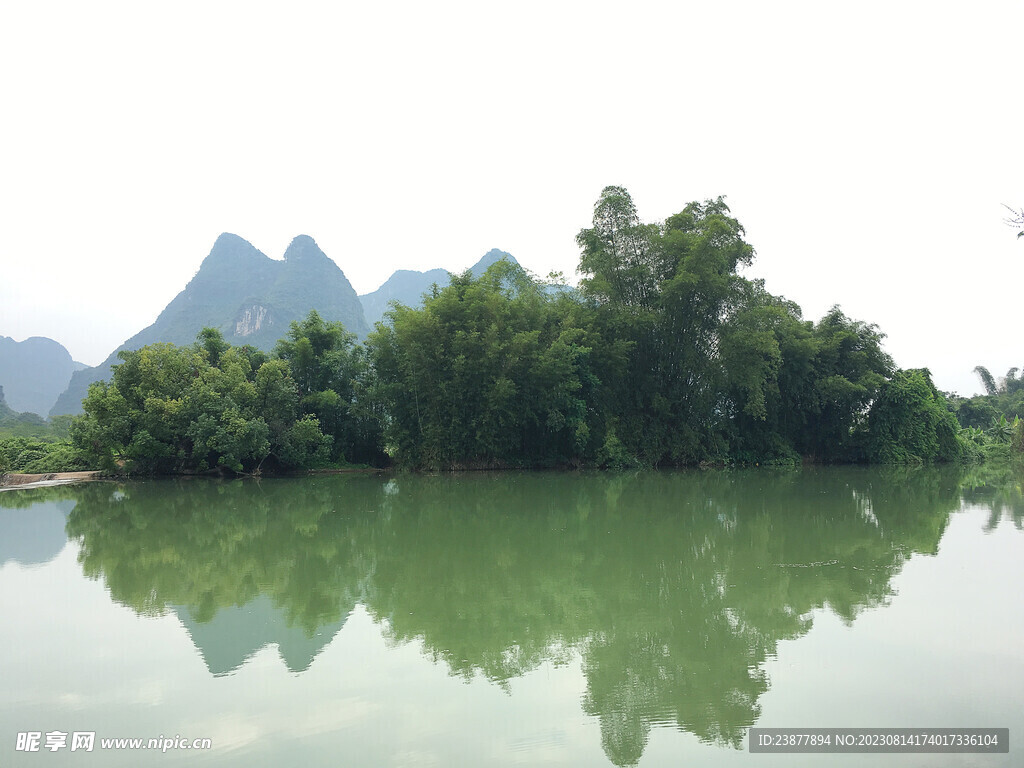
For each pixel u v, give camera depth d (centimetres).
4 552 1484
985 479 3256
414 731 627
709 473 3506
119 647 864
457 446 3431
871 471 3762
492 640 888
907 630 909
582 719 654
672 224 3759
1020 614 972
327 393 3481
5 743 610
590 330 3619
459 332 3272
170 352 3216
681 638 891
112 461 3144
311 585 1186
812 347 3922
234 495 2498
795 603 1045
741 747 596
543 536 1644
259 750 593
